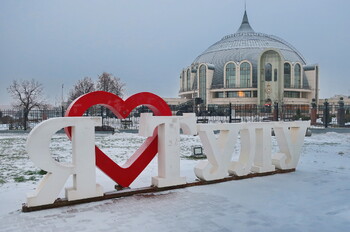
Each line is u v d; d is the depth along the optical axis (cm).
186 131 795
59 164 625
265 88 6166
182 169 1017
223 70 6531
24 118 2984
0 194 725
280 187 778
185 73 7256
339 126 3119
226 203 650
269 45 7006
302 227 527
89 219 559
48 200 614
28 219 560
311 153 1369
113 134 2478
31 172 966
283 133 948
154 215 580
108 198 677
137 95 722
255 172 906
